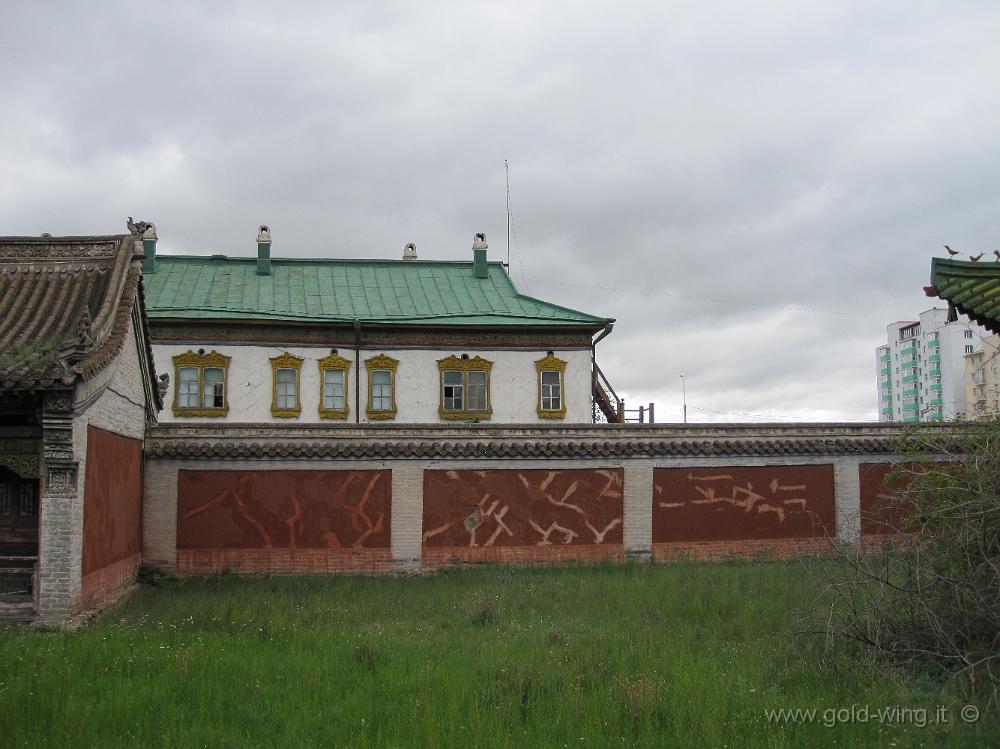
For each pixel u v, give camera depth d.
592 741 10.10
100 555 19.41
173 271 39.31
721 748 9.92
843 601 14.39
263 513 25.31
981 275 17.56
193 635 15.41
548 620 17.53
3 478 20.12
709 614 17.72
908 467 27.83
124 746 9.79
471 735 10.23
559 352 37.38
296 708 11.25
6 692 11.22
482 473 26.36
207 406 35.31
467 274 41.97
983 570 12.59
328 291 39.22
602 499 26.86
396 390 36.38
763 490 27.69
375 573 25.42
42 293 20.05
